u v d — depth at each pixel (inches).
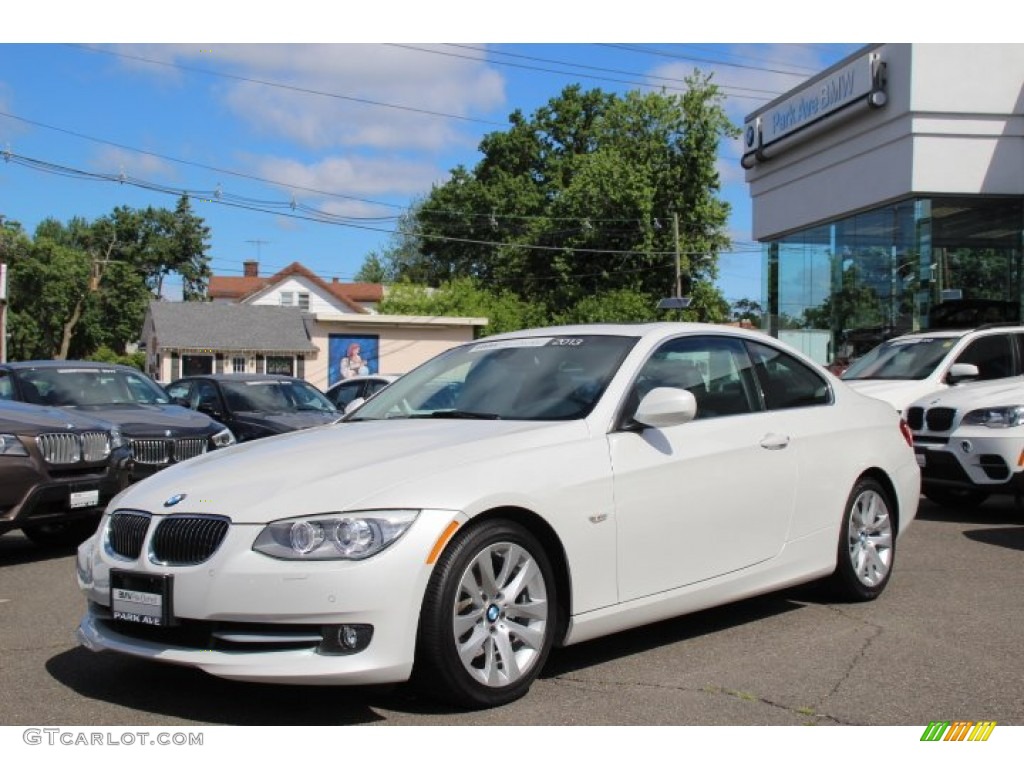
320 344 1609.3
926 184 729.6
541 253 1956.2
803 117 867.4
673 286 1840.6
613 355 198.8
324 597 145.7
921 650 195.6
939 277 736.3
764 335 230.2
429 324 1649.9
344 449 174.1
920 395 403.5
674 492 188.5
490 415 192.9
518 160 2405.3
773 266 955.3
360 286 3294.8
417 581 149.5
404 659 148.3
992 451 332.8
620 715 158.9
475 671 156.9
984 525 345.7
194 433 386.9
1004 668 184.1
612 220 1863.9
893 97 748.6
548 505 167.8
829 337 855.1
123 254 3267.7
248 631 150.3
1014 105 730.8
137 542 162.7
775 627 213.2
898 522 245.9
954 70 726.5
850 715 160.1
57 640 206.2
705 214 1824.6
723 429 203.6
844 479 228.5
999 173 733.9
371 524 149.5
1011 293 752.3
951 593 244.1
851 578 230.1
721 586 198.1
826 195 850.1
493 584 159.9
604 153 1893.5
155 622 154.8
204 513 156.4
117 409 399.5
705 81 1817.2
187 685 174.1
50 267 2647.6
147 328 2062.0
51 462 291.9
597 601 175.2
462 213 2400.3
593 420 183.3
